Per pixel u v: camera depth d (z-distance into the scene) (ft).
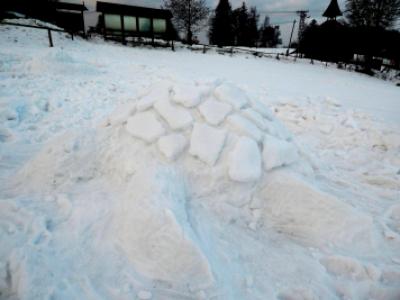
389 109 28.66
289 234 7.48
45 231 6.48
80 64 29.27
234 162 8.18
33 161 9.46
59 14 74.13
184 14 90.12
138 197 6.78
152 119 9.39
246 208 7.89
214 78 11.12
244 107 10.19
